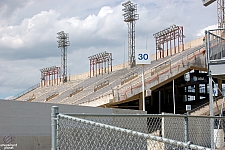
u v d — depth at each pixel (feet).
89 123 15.97
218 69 44.32
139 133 15.26
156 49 214.28
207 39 45.83
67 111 52.13
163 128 41.70
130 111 68.39
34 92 280.72
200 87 215.72
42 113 48.19
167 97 204.13
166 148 21.43
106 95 148.56
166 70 142.72
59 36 286.87
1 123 42.55
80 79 270.05
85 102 159.94
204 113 113.09
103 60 249.55
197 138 43.39
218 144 42.45
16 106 44.68
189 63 143.13
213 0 60.49
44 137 47.65
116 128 15.61
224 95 50.24
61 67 287.69
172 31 207.82
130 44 222.48
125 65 229.25
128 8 222.28
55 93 237.66
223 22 187.52
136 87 138.92
